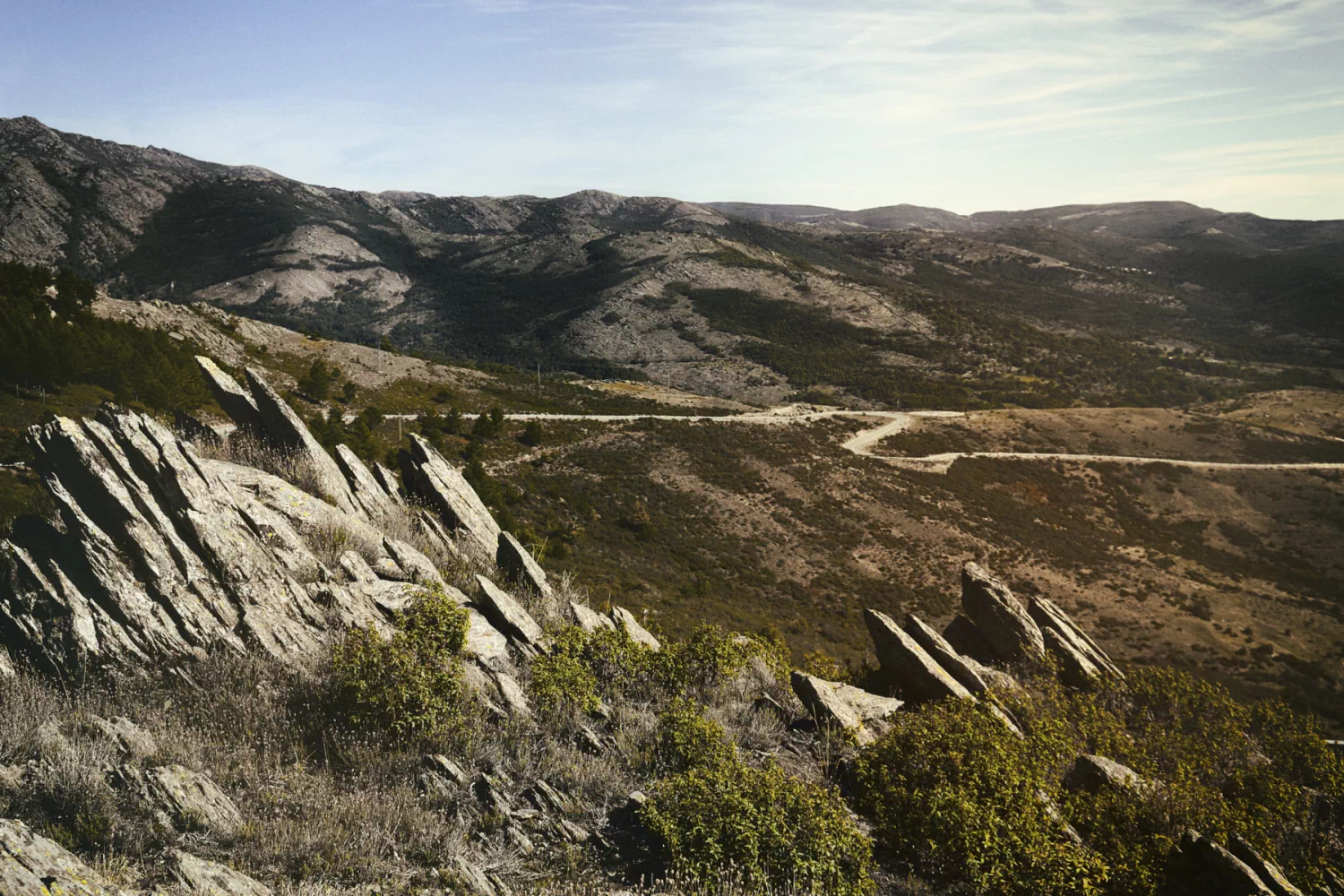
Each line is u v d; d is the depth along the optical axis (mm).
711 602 58469
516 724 8117
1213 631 70750
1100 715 12539
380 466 14891
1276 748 12586
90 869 4531
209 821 5660
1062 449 121875
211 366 14133
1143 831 9023
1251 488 109312
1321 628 73688
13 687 6984
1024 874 7422
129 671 7609
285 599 9023
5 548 8047
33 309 78562
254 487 11148
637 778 7867
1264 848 9359
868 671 15062
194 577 8500
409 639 8367
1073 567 82125
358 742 7289
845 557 76625
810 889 6527
